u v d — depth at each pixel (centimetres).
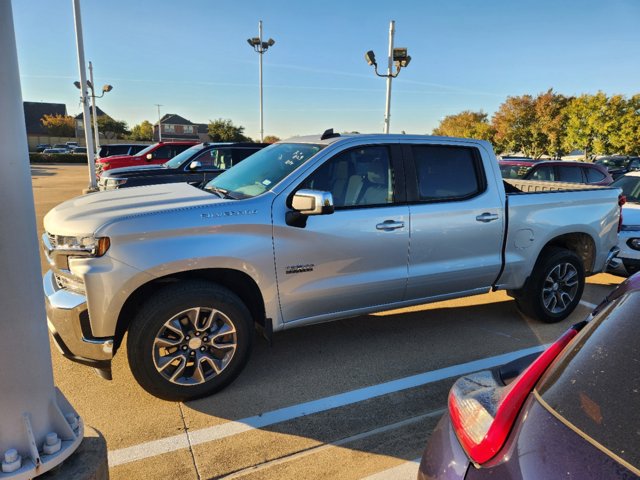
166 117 9450
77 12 1700
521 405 160
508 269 456
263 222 343
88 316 306
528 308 495
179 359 331
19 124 166
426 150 421
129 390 357
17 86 164
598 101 3816
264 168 410
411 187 408
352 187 388
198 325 331
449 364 408
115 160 1465
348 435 307
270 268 347
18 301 168
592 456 132
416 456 287
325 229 365
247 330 345
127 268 305
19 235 167
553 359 174
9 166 164
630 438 135
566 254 485
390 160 404
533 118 4275
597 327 175
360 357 418
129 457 282
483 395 179
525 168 1305
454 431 173
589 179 1145
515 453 144
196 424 315
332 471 273
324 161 378
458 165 435
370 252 385
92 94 2761
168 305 315
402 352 429
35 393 175
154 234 313
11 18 160
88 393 352
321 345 441
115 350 318
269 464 278
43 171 3269
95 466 187
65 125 8331
